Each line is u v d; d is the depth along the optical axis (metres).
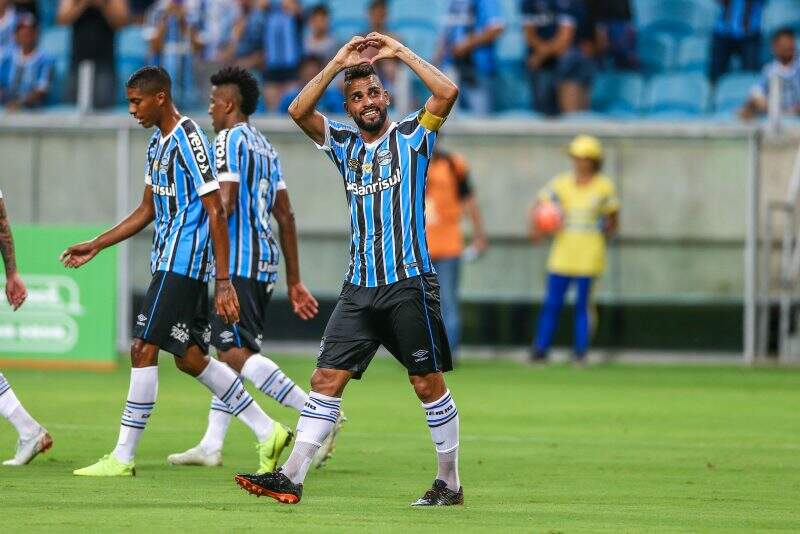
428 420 20.48
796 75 58.72
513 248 56.62
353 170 20.17
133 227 24.50
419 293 19.94
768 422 35.31
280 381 25.02
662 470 25.98
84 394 40.06
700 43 67.44
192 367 23.91
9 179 56.84
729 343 55.84
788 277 55.25
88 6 59.69
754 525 19.02
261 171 25.47
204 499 20.80
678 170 55.94
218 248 23.16
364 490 22.59
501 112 59.47
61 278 48.38
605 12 63.53
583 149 51.97
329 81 20.19
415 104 56.31
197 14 61.44
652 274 56.12
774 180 55.66
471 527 18.23
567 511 20.28
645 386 45.47
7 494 21.05
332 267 56.75
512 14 67.19
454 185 49.94
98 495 21.06
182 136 23.38
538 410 37.75
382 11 61.53
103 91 57.66
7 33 61.22
